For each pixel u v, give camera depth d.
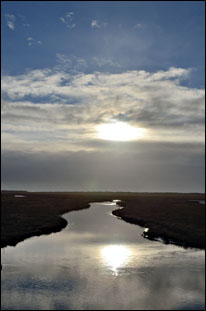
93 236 43.72
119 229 51.12
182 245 36.62
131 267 27.23
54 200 127.62
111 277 24.48
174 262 29.02
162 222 53.94
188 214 68.06
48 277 24.14
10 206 83.56
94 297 20.69
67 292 21.12
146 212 75.25
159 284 23.06
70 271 25.84
